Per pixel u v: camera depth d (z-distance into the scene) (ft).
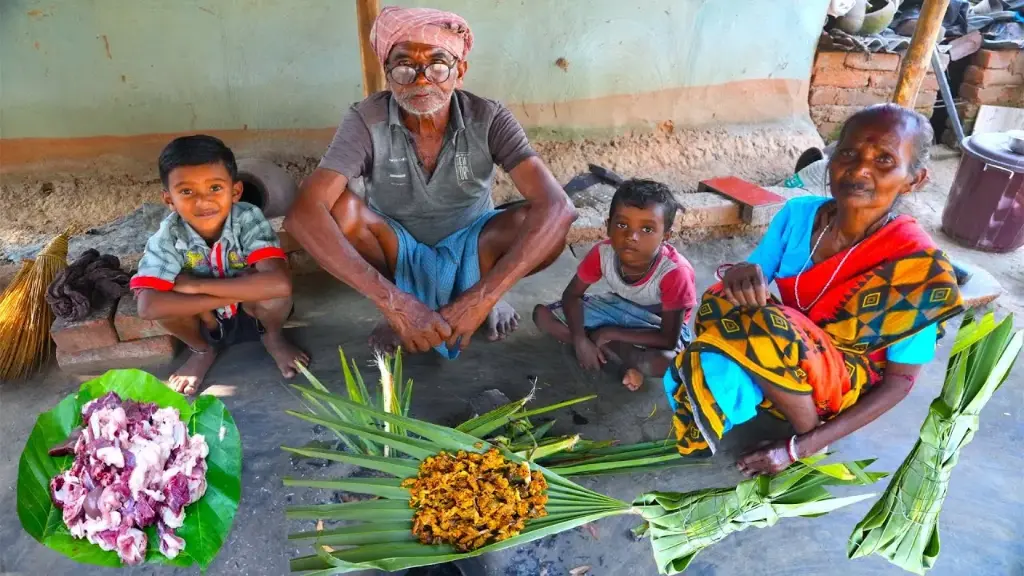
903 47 15.87
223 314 9.19
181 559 5.43
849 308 6.75
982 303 10.47
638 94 15.28
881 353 7.01
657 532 6.05
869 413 7.00
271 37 12.94
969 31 16.60
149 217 11.40
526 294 10.96
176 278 8.27
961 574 6.68
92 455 5.42
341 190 7.91
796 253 7.16
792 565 6.73
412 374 9.13
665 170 15.10
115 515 5.28
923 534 5.49
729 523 5.78
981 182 12.05
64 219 12.48
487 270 8.93
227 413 6.18
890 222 6.64
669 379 7.57
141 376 6.11
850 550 5.94
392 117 7.98
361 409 6.44
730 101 15.80
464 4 13.58
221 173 7.91
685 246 12.37
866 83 16.33
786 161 15.67
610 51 14.70
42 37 12.08
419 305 7.91
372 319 10.20
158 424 5.81
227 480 5.85
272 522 6.91
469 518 5.91
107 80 12.64
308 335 9.80
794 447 7.20
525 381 9.07
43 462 5.62
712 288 7.45
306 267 11.21
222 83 13.14
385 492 6.08
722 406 6.83
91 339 8.94
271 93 13.43
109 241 10.68
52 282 9.00
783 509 5.62
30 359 8.96
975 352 4.97
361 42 10.82
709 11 14.74
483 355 9.53
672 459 7.68
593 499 6.27
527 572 6.57
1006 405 8.78
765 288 6.72
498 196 13.85
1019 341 4.84
